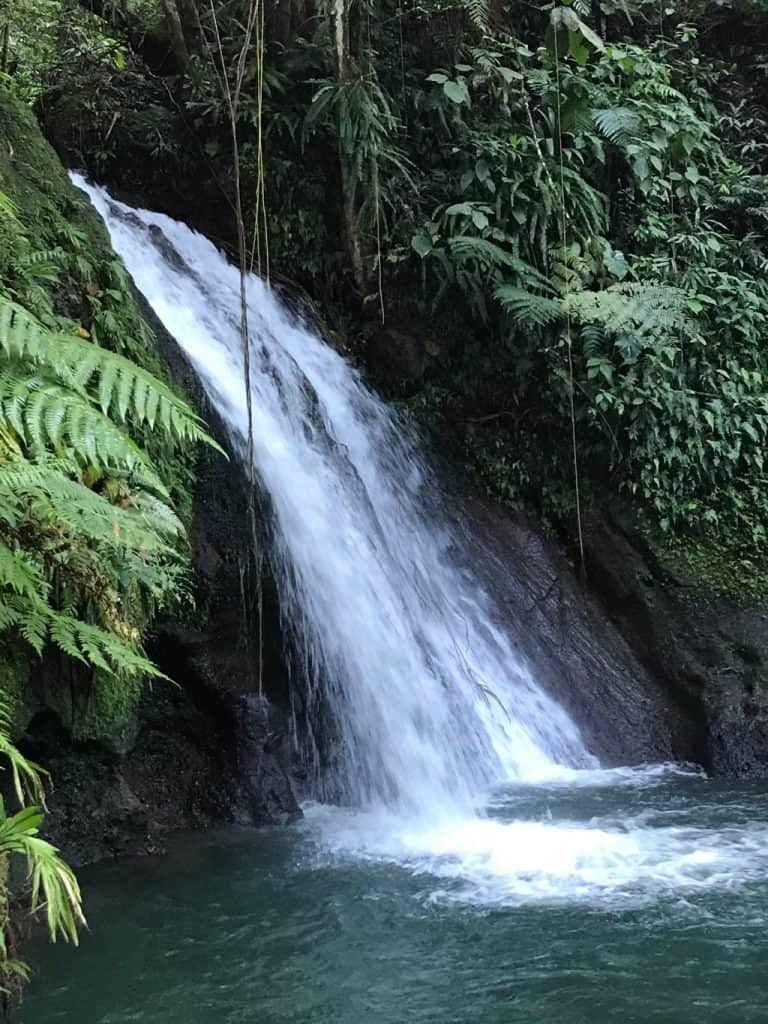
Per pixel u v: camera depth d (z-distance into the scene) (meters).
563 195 8.38
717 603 7.61
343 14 8.38
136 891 4.32
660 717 7.37
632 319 7.91
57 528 4.04
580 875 4.45
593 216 8.65
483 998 3.28
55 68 9.57
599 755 7.05
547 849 4.87
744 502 8.01
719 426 8.07
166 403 2.95
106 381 2.88
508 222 8.66
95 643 3.88
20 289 4.85
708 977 3.40
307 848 4.93
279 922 3.96
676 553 7.89
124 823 4.81
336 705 5.98
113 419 4.87
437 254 8.35
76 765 4.73
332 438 7.40
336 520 6.71
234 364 7.05
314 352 8.38
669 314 7.86
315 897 4.23
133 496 4.59
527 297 8.05
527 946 3.67
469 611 7.38
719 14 10.09
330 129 8.62
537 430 8.55
